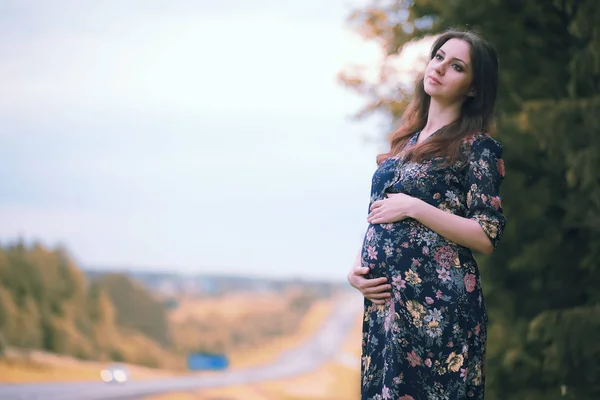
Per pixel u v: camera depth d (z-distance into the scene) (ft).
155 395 130.31
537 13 25.61
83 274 269.03
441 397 10.72
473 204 10.95
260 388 198.18
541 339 23.61
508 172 25.50
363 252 11.48
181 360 341.41
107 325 287.48
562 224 24.91
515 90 26.27
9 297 223.10
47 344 238.89
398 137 12.35
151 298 395.55
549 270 25.70
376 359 11.19
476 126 11.35
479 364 10.91
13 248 238.89
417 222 11.01
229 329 577.02
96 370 191.21
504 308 26.78
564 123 22.77
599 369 22.72
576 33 22.88
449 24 27.20
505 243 26.27
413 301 10.86
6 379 140.77
